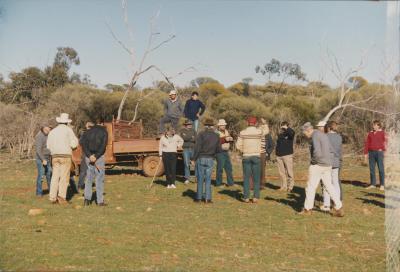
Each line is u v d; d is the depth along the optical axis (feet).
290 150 49.98
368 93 102.89
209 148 42.52
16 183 54.95
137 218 35.04
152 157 60.13
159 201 43.29
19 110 99.40
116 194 46.73
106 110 119.96
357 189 53.31
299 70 176.45
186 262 24.49
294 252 27.37
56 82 130.41
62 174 40.57
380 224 35.04
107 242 27.63
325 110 119.55
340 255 26.96
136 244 27.50
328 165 37.68
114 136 60.18
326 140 37.60
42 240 27.53
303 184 56.90
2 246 25.82
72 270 22.15
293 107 116.47
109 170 68.03
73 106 117.08
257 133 43.37
